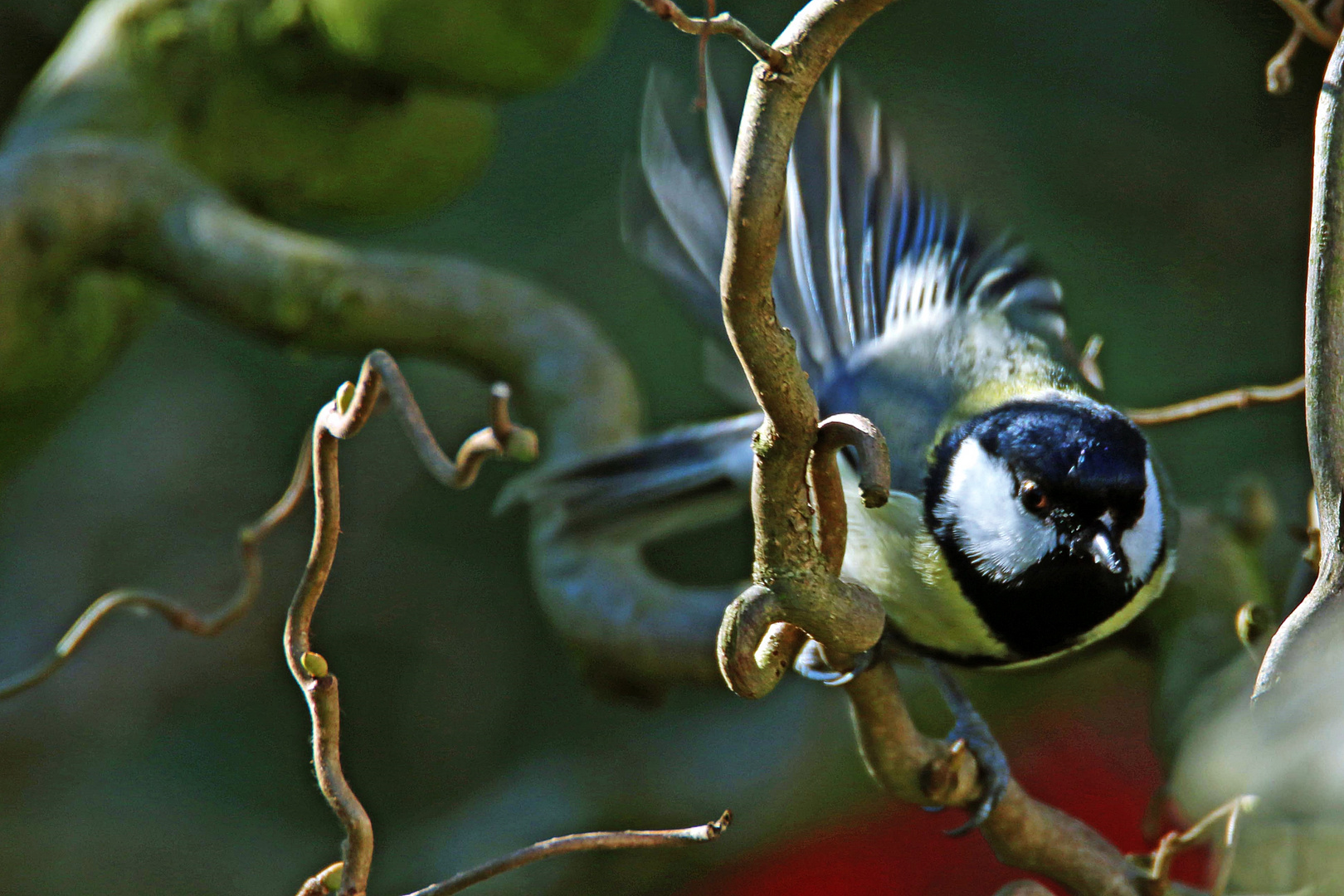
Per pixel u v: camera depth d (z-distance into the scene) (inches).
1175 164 84.1
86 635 77.5
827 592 75.6
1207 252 83.9
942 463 78.3
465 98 79.0
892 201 79.0
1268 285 83.7
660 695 78.0
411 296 78.5
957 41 85.5
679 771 81.0
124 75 79.0
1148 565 78.1
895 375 78.7
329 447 75.9
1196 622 78.3
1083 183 84.0
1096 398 78.7
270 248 78.4
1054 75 85.4
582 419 78.6
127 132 78.9
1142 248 83.9
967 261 79.1
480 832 81.6
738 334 75.4
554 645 87.2
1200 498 82.1
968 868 80.5
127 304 79.3
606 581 78.1
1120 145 84.1
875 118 79.0
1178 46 85.9
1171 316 83.5
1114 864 76.7
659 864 80.8
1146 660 78.8
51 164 78.4
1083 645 78.4
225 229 78.4
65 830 85.0
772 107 75.2
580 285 83.3
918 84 84.5
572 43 78.4
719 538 82.8
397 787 86.2
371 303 78.4
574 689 85.7
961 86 84.7
